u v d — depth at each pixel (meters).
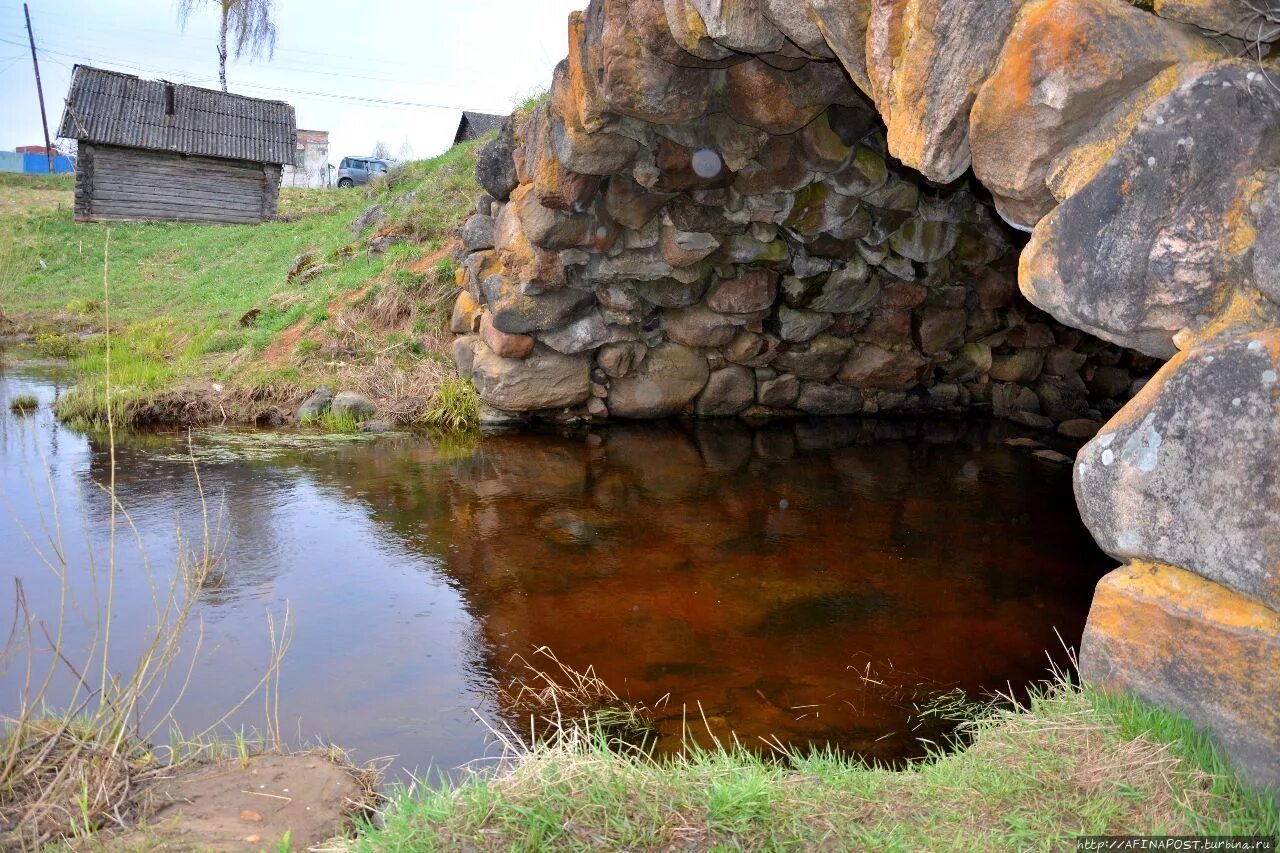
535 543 5.55
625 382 9.26
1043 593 4.90
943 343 9.79
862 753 3.28
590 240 7.57
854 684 3.82
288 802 2.60
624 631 4.32
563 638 4.24
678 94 5.13
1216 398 2.22
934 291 9.43
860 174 6.73
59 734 2.65
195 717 3.44
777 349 9.41
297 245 16.55
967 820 2.31
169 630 4.19
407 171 16.94
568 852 2.13
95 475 6.66
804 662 4.03
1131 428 2.44
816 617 4.53
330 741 3.30
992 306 9.65
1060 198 2.68
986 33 2.63
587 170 6.51
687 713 3.56
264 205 24.12
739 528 5.94
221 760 2.91
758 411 9.95
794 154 6.39
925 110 2.90
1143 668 2.51
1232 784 2.23
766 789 2.39
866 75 3.38
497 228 8.49
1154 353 2.63
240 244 18.86
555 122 6.59
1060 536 5.90
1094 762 2.42
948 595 4.85
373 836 2.25
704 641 4.23
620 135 6.18
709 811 2.28
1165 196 2.33
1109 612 2.61
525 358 8.78
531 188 7.53
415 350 9.87
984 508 6.52
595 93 5.70
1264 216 2.15
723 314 8.90
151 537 5.42
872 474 7.45
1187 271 2.32
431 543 5.52
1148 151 2.34
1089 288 2.52
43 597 4.53
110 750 2.66
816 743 3.34
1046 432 9.39
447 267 10.43
